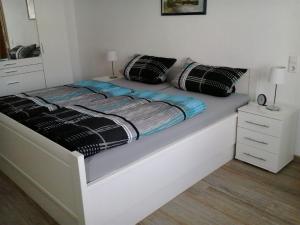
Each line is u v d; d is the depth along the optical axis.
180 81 3.02
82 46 4.78
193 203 2.19
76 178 1.56
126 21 3.94
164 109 2.23
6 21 3.97
